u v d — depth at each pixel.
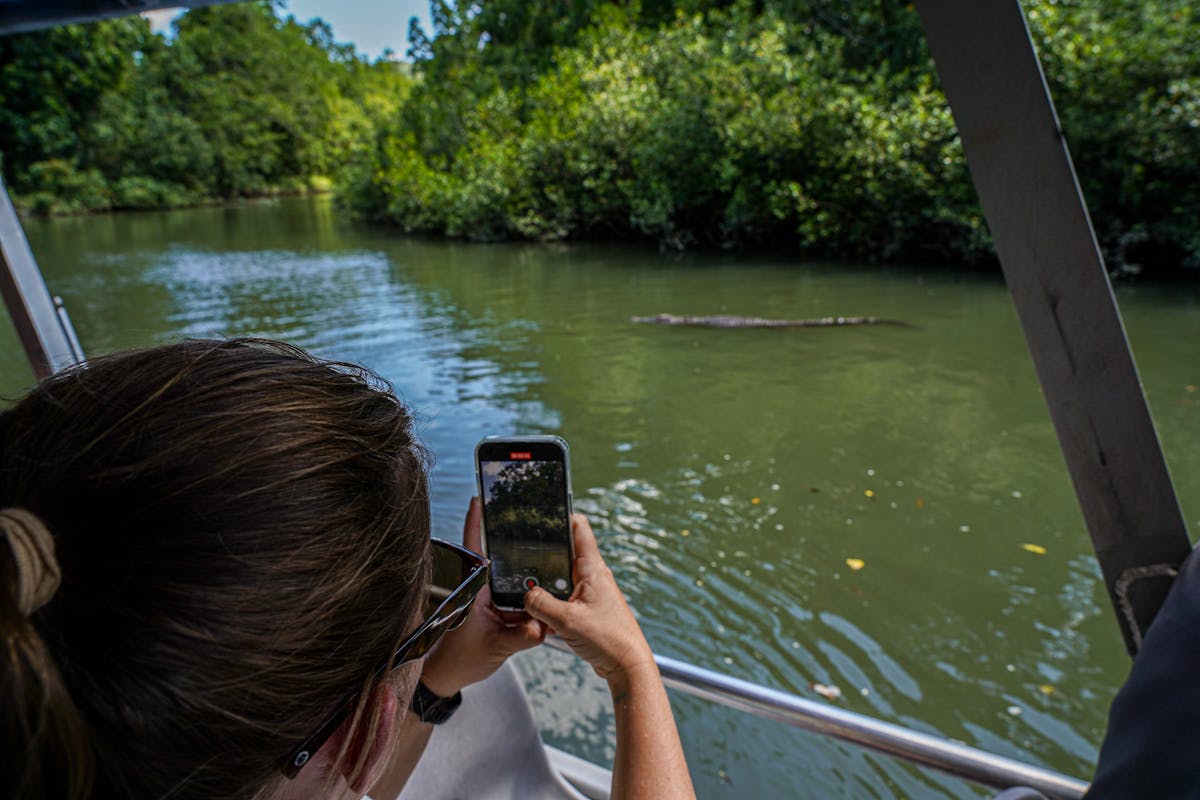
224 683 0.36
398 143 36.66
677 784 0.75
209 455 0.38
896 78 19.19
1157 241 15.31
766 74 20.91
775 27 22.48
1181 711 0.84
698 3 29.91
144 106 49.88
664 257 21.09
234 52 65.25
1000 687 4.21
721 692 1.25
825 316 13.40
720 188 21.14
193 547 0.36
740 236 21.66
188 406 0.40
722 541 5.79
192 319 14.96
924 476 6.86
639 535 5.91
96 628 0.35
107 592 0.35
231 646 0.36
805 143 19.36
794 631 4.73
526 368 10.80
